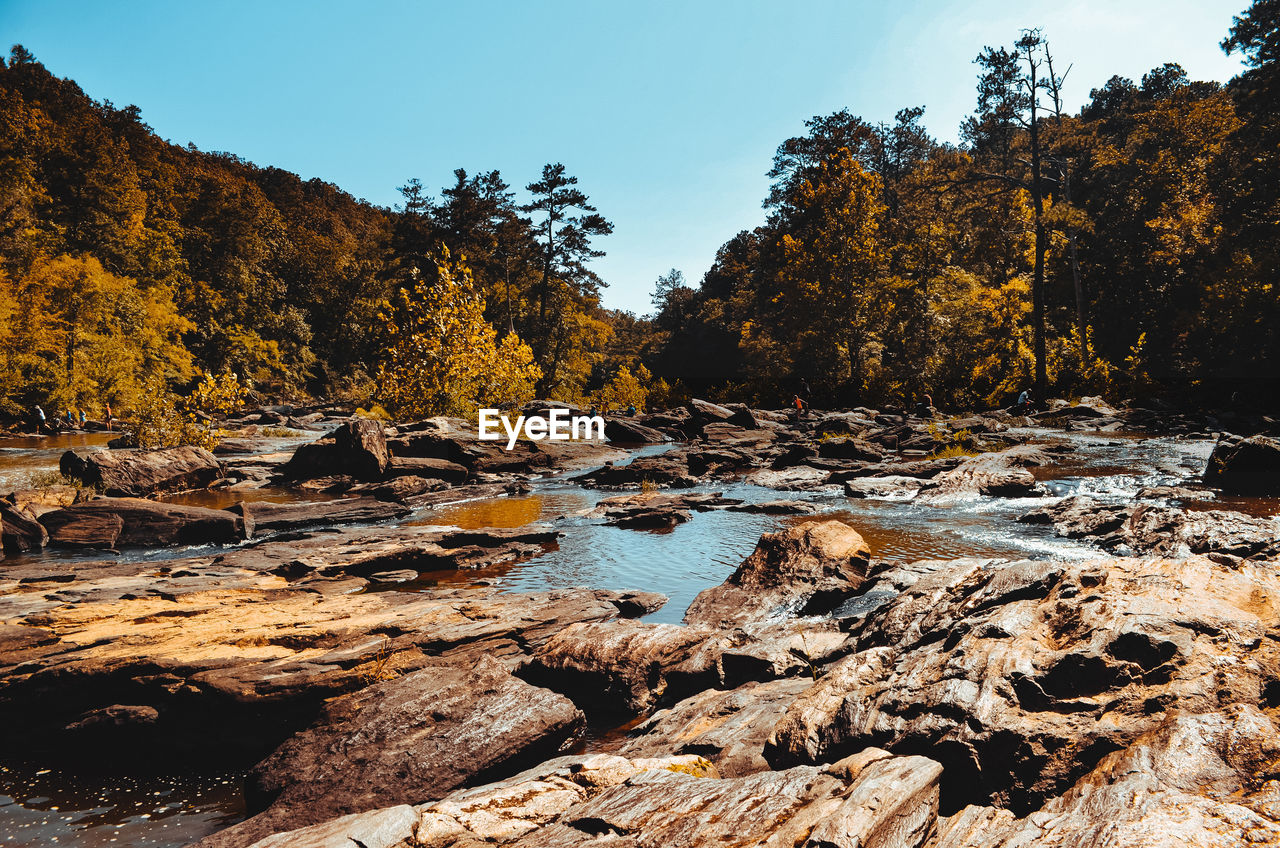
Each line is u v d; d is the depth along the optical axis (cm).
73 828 512
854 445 2312
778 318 6700
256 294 8575
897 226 5825
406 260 7375
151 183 8212
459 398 3097
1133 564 568
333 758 534
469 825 400
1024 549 1109
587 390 8300
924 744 424
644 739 578
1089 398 3494
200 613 841
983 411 4047
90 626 785
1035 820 330
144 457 1936
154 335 5928
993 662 468
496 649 782
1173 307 4556
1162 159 4941
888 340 5509
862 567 977
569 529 1483
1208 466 1526
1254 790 314
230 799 557
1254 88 4288
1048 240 4431
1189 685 405
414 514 1700
